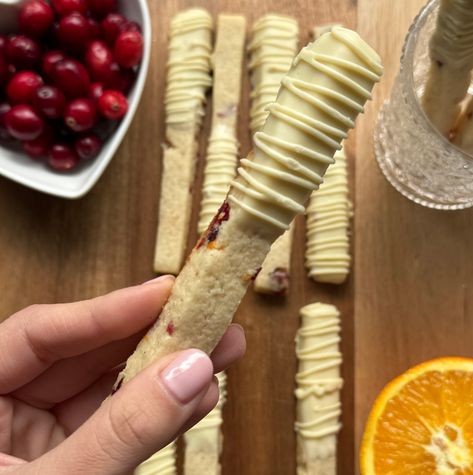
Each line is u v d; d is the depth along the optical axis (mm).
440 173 246
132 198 281
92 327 210
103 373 239
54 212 280
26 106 255
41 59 264
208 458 270
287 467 276
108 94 253
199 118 280
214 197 275
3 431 228
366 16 279
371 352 275
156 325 170
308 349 271
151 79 283
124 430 151
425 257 275
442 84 222
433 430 259
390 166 271
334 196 273
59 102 253
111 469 152
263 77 275
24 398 235
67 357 223
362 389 275
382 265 276
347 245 274
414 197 274
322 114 146
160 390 151
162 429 152
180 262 274
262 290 274
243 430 277
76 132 262
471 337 273
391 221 276
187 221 277
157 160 282
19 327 216
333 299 277
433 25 228
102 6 263
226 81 279
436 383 259
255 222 149
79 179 266
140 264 279
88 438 153
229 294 155
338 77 145
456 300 274
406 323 275
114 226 280
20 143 268
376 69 148
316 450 270
